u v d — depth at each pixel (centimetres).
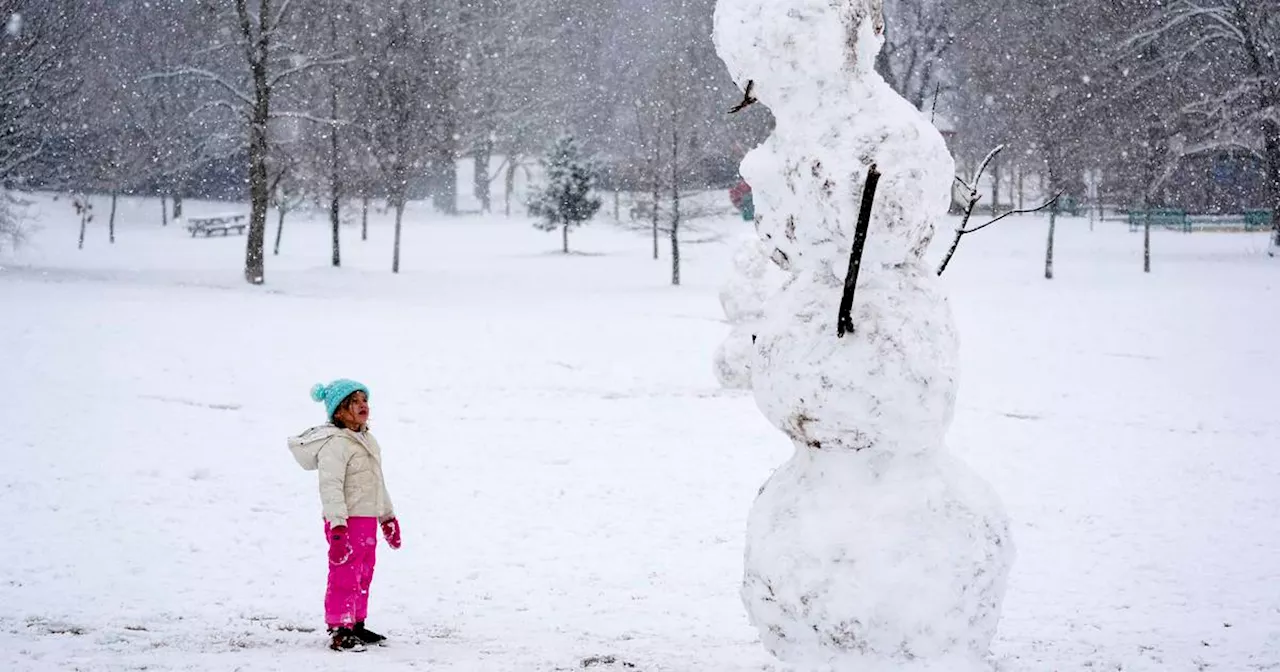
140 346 2144
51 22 4291
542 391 1892
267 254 5406
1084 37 5009
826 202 450
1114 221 5978
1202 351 2402
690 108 4784
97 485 1155
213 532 1005
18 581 809
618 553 971
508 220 7388
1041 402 1820
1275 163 4594
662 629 705
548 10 9269
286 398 1748
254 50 4291
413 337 2506
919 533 434
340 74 4859
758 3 468
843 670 427
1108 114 4778
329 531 603
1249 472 1308
